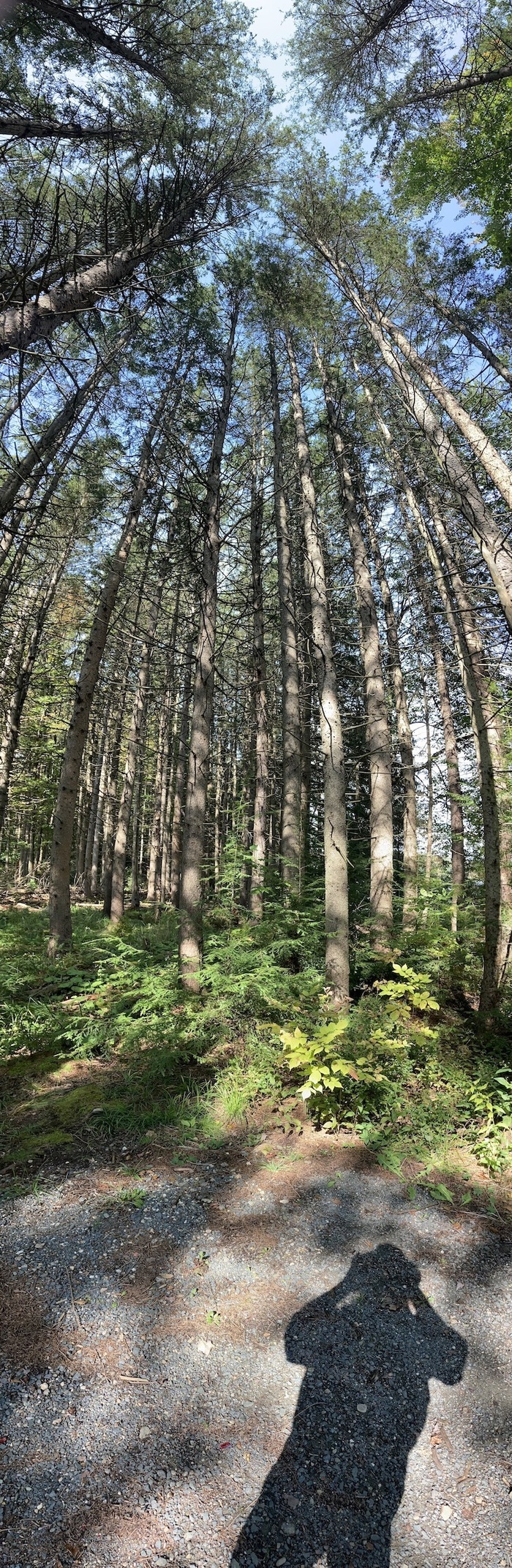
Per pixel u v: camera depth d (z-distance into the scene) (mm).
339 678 14078
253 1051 5621
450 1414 2611
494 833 7195
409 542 13656
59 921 9188
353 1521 2211
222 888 9578
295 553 13945
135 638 10039
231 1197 3992
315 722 10430
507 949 7793
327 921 7020
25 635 12664
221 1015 6117
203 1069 5781
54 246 3801
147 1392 2637
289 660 11414
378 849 10398
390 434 11352
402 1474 2373
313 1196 4027
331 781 7176
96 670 9516
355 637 16062
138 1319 2994
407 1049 5664
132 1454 2381
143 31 4391
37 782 18062
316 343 9258
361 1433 2520
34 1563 2002
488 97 6406
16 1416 2473
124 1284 3207
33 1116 5000
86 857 26016
